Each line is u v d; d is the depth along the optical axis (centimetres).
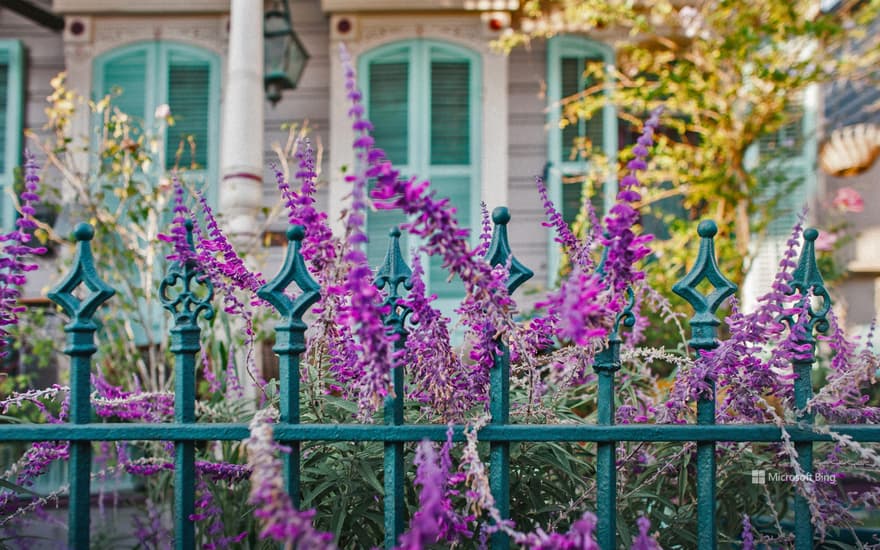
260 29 409
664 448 186
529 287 633
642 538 121
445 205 126
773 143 655
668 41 632
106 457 310
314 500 172
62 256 564
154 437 139
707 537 145
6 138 653
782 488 199
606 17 596
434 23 677
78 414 141
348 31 672
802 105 642
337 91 669
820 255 600
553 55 676
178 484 142
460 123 676
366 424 144
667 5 593
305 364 171
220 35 681
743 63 558
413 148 672
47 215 612
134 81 677
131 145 440
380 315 129
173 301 147
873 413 156
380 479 168
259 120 403
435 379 140
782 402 152
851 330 626
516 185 676
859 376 154
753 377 148
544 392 205
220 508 194
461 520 139
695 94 562
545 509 162
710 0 582
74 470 140
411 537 105
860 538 191
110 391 208
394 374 142
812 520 147
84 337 142
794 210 642
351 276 122
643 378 223
